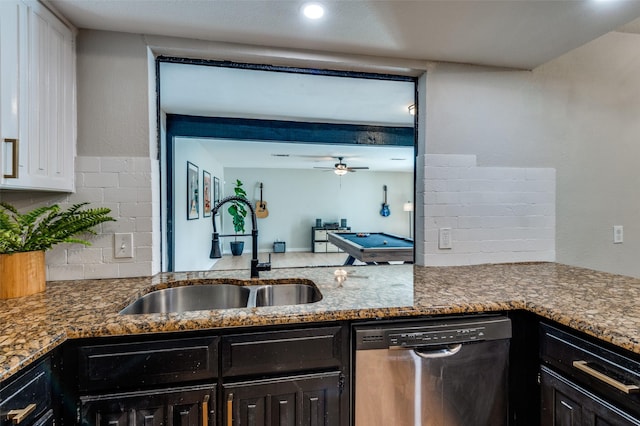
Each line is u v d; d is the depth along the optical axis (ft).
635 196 7.47
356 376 3.92
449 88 6.55
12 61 3.92
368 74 6.57
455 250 6.62
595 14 4.88
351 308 4.00
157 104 5.83
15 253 4.38
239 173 27.94
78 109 5.28
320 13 4.83
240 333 3.71
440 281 5.36
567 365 3.73
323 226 28.55
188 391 3.56
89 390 3.41
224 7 4.68
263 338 3.74
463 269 6.28
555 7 4.71
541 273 5.93
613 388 3.20
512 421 4.32
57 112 4.81
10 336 3.11
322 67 6.28
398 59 6.29
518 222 6.87
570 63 7.07
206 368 3.62
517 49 5.96
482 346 4.22
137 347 3.50
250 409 3.69
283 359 3.78
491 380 4.25
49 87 4.61
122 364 3.45
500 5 4.65
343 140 11.85
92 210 5.01
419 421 4.06
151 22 5.07
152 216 5.55
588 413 3.45
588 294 4.54
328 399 3.88
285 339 3.79
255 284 5.51
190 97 9.02
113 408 3.42
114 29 5.28
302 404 3.82
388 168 26.78
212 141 15.23
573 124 7.10
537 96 6.92
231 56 5.84
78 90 5.28
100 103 5.35
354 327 3.97
